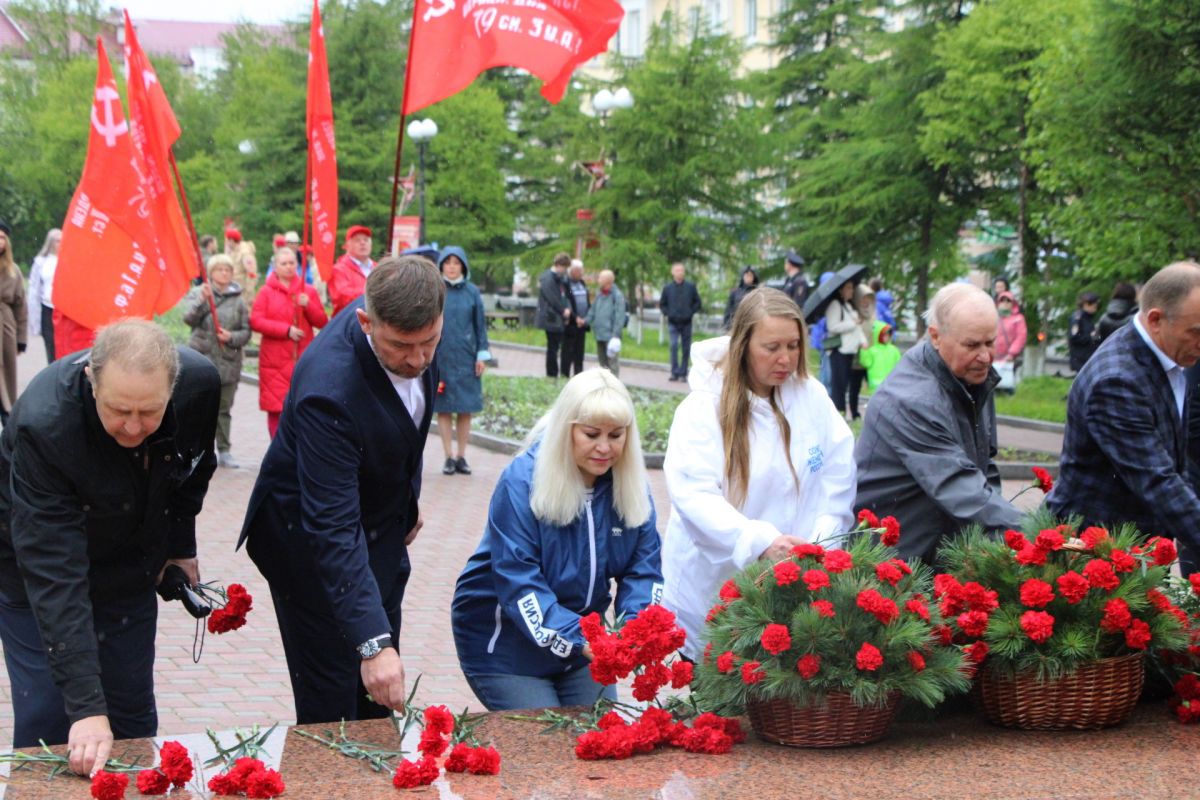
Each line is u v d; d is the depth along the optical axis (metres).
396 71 38.88
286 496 4.33
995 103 23.97
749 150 34.03
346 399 4.03
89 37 63.59
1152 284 4.41
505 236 39.53
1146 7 16.31
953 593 3.73
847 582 3.61
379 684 3.91
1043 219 20.95
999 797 3.24
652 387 22.09
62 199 52.91
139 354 3.38
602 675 3.63
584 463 4.09
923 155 28.03
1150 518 4.58
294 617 4.53
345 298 12.25
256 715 5.85
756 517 4.52
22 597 3.88
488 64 8.87
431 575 8.60
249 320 12.21
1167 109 17.09
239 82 44.00
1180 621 3.81
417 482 4.53
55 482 3.60
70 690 3.53
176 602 7.66
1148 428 4.38
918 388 4.62
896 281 30.22
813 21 35.09
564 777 3.39
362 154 37.97
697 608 4.58
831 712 3.57
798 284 20.98
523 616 4.05
